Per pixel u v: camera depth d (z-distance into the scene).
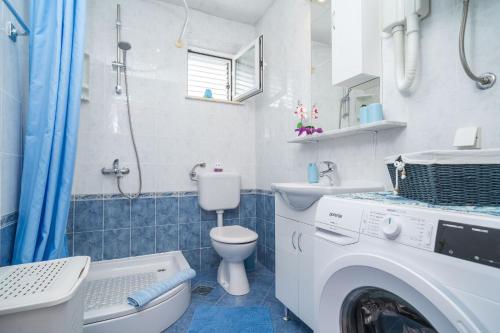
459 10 1.03
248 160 2.65
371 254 0.68
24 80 1.31
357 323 0.83
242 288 1.92
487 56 0.94
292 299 1.48
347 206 0.84
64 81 1.23
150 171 2.24
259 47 2.19
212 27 2.52
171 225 2.30
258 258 2.59
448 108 1.06
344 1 1.41
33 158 1.19
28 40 1.35
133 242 2.17
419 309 0.59
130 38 2.19
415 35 1.12
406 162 0.87
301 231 1.40
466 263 0.51
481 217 0.52
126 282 1.84
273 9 2.36
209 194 2.30
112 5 2.14
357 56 1.32
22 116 1.28
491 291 0.47
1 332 0.68
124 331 1.36
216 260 2.45
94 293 1.66
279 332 1.46
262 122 2.54
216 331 1.47
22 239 1.14
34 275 0.87
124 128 2.16
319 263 0.91
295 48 2.04
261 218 2.55
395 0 1.20
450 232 0.55
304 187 1.27
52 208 1.19
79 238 2.00
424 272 0.58
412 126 1.20
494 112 0.92
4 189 1.10
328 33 1.71
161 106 2.29
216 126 2.51
